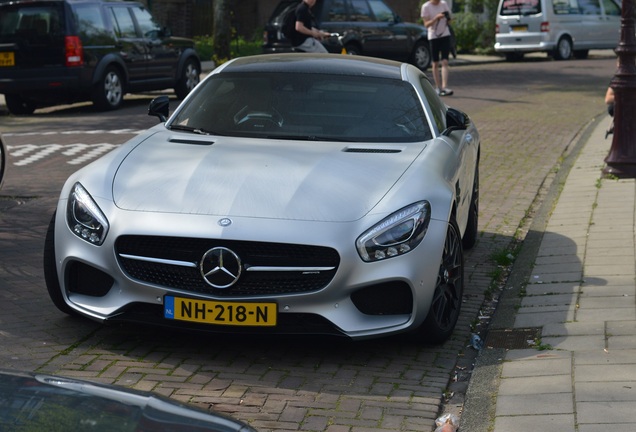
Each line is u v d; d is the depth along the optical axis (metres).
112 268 5.54
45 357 5.57
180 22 33.12
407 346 5.90
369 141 6.53
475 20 32.31
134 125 15.71
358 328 5.43
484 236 8.78
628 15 10.68
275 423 4.75
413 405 5.01
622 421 4.54
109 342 5.86
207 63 26.44
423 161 6.15
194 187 5.68
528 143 14.03
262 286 5.40
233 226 5.36
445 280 5.81
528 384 5.10
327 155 6.12
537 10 29.86
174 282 5.47
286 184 5.68
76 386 2.60
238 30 34.19
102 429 2.36
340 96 6.91
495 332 6.10
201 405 4.96
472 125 8.41
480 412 4.84
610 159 10.85
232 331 5.42
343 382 5.32
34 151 13.03
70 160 12.30
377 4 24.86
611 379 5.07
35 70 17.38
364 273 5.38
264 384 5.27
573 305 6.43
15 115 18.17
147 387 5.18
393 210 5.55
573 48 30.72
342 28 23.78
